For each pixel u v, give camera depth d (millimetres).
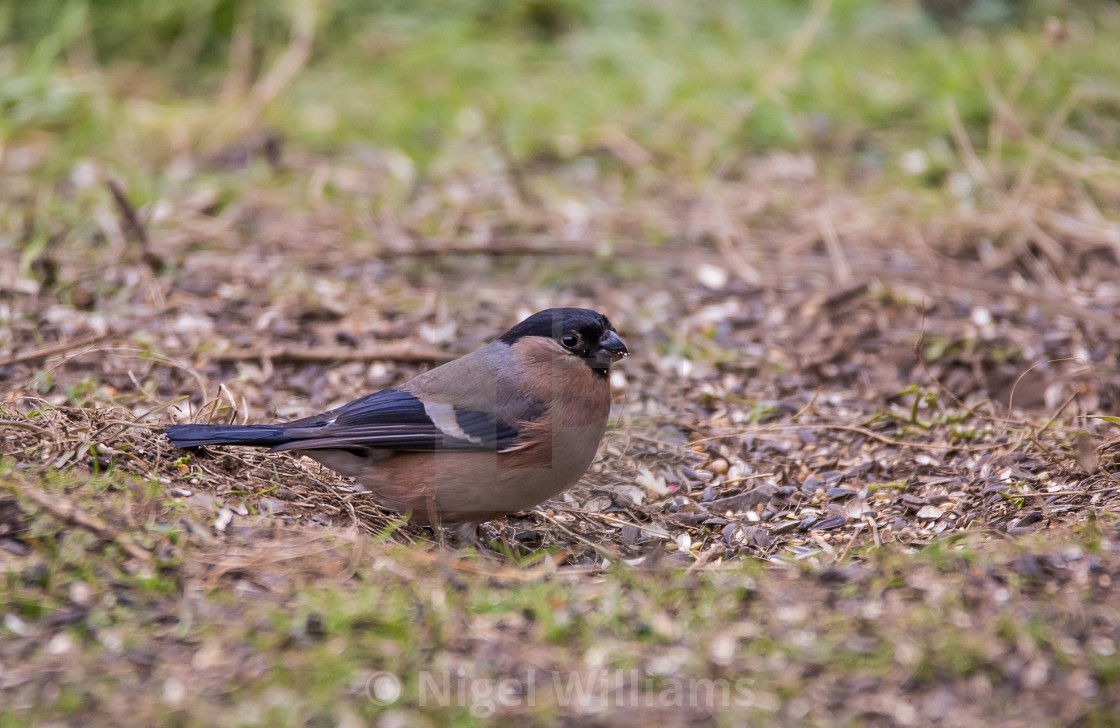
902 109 17500
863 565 7629
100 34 19781
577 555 8375
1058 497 8688
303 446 8078
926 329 12195
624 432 10539
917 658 6359
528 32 21047
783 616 6875
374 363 11570
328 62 19812
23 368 10680
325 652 6410
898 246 14289
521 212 15461
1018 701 6074
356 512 8648
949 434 10219
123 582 6941
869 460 9844
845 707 6074
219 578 7105
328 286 13375
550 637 6672
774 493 9297
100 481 7758
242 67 19094
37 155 16359
